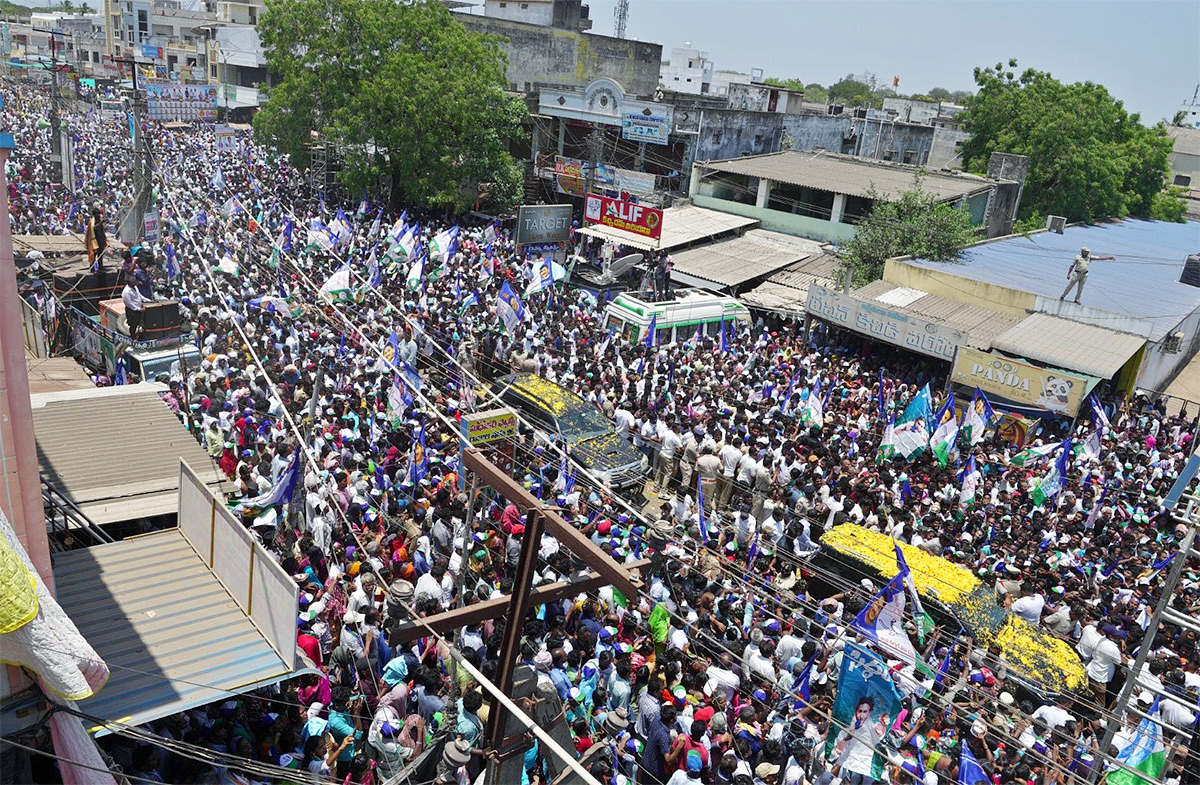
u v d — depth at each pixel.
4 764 6.86
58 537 11.70
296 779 8.84
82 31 81.25
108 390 15.40
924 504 19.00
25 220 31.55
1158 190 64.12
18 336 7.12
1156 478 22.67
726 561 15.79
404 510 14.60
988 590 14.86
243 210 32.47
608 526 15.10
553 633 12.04
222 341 20.41
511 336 25.31
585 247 40.03
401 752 9.80
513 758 7.24
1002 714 12.52
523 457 18.66
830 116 55.66
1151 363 31.00
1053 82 53.09
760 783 10.51
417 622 7.30
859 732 10.86
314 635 11.10
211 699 8.46
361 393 19.41
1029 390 26.14
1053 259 39.44
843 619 14.01
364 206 38.16
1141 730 11.55
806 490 18.59
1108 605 15.95
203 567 10.41
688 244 40.25
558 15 64.56
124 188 35.88
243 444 16.23
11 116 48.62
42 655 6.14
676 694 11.29
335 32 42.25
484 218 44.91
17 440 7.21
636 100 43.91
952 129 62.91
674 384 23.77
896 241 36.28
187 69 74.69
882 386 25.64
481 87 41.78
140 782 8.50
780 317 34.28
